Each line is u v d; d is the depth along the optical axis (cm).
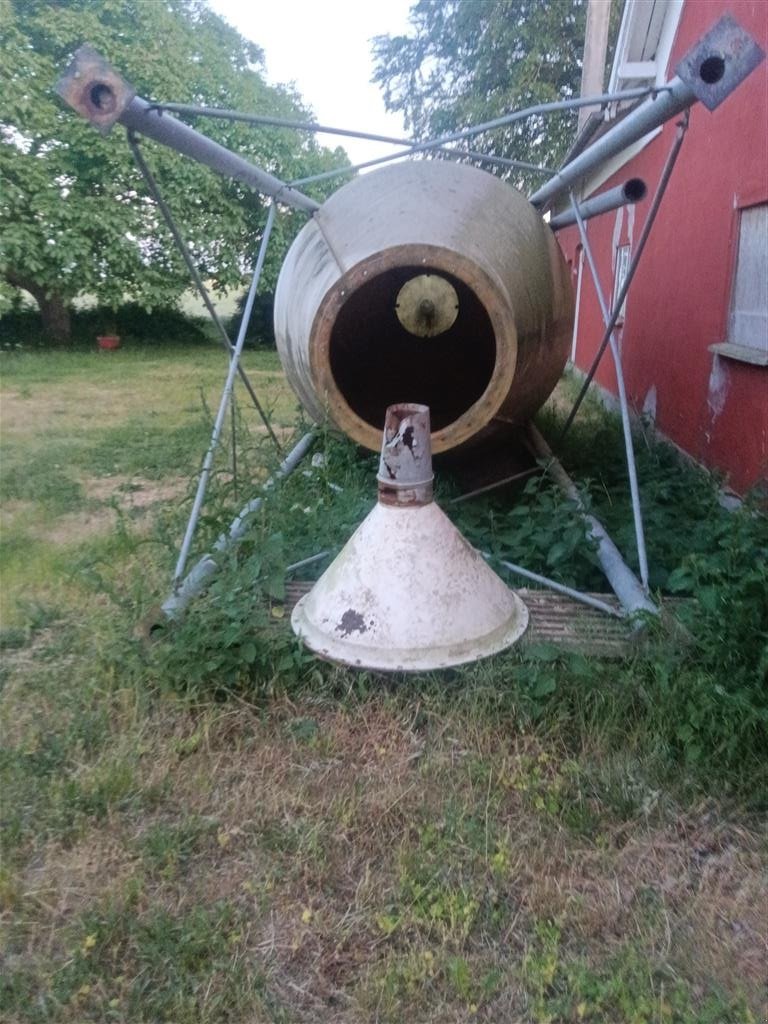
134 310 1880
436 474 504
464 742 310
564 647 341
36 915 245
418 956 229
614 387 984
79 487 636
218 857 265
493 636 332
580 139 857
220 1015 216
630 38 833
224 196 1764
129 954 231
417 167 455
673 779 293
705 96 327
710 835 272
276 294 518
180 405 1018
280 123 409
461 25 2144
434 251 397
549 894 249
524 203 475
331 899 250
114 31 1692
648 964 227
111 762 299
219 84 1797
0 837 270
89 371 1356
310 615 346
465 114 2069
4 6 1530
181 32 1797
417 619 325
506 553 426
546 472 502
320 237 454
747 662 307
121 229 1644
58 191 1596
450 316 420
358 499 453
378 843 269
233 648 339
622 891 253
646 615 333
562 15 1989
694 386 625
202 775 296
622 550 438
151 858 261
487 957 231
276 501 430
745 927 241
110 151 1580
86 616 412
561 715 313
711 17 631
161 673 335
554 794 285
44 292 1719
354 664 323
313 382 422
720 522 420
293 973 227
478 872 257
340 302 407
